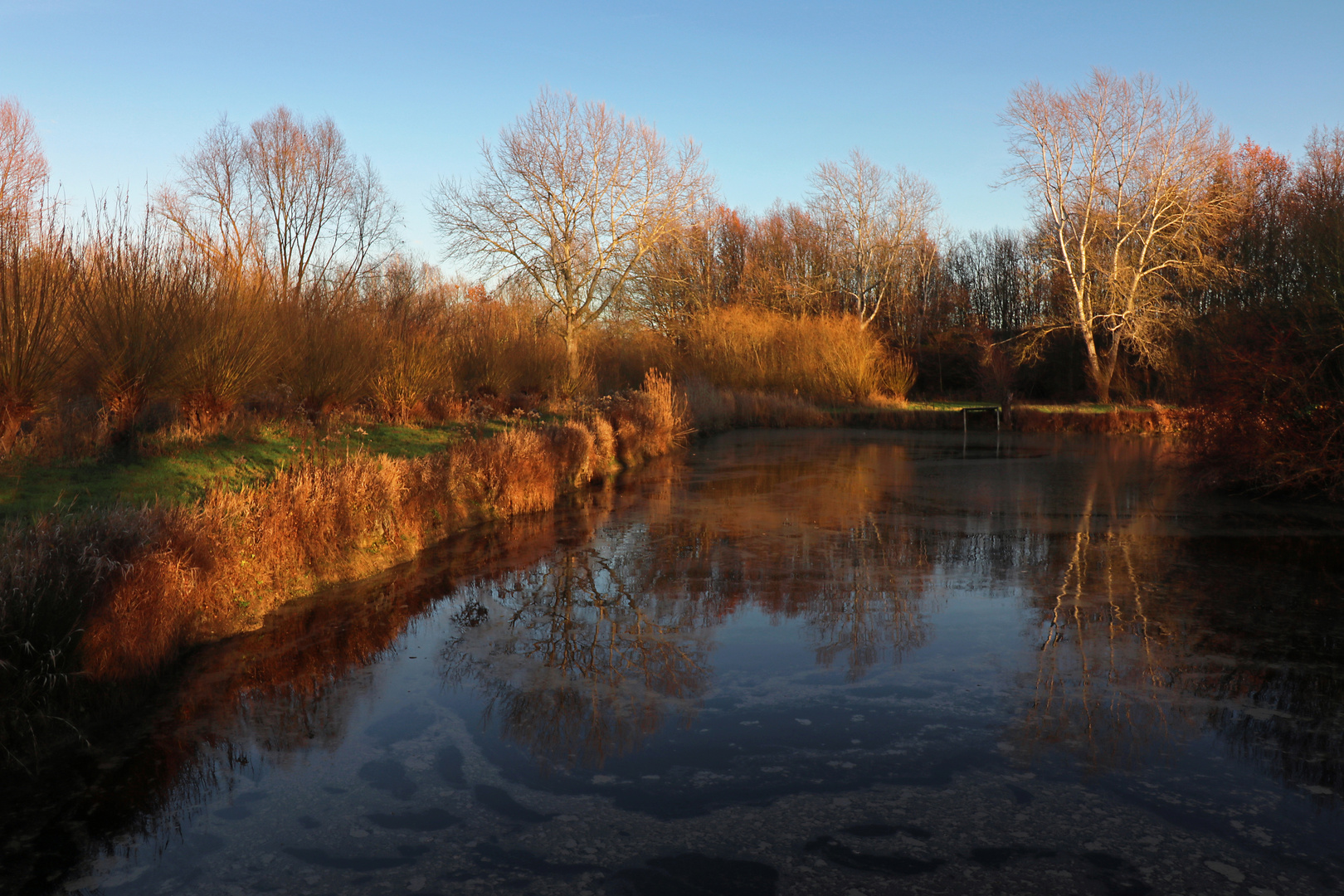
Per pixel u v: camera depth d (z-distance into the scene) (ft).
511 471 39.01
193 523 19.76
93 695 15.08
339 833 11.55
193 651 18.80
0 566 14.46
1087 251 117.08
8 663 13.34
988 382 121.08
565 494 45.11
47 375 26.66
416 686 16.99
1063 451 72.43
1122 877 10.45
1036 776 13.12
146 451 28.81
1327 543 31.30
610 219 112.06
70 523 17.87
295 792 12.67
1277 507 40.16
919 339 174.29
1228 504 41.29
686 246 124.26
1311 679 17.21
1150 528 34.88
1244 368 41.75
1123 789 12.67
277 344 39.93
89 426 29.14
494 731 14.90
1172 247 111.24
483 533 33.35
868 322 145.79
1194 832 11.49
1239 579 25.90
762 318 121.60
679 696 16.53
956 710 15.76
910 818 11.91
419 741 14.48
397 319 57.47
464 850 11.14
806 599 23.82
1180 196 109.19
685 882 10.40
